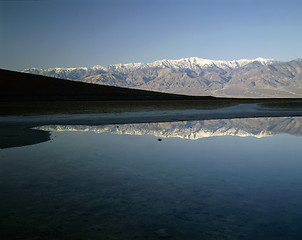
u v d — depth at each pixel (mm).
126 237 4312
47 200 5805
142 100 64812
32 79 63688
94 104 46625
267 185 6883
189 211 5277
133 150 11742
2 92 52375
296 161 9742
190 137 15914
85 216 5051
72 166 8750
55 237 4293
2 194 6145
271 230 4547
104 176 7641
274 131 19219
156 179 7371
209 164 9234
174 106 46594
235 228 4605
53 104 44281
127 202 5734
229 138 15625
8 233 4406
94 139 14797
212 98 87500
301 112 37812
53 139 14609
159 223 4789
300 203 5691
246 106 49062
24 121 24375
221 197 6020
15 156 10250
